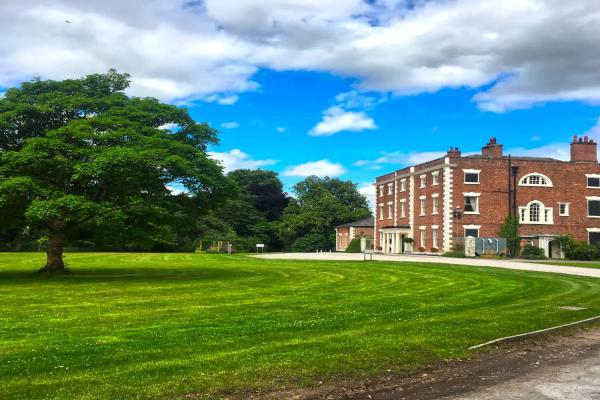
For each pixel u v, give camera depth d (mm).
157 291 19078
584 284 21438
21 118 23938
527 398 6898
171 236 30359
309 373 7707
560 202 55812
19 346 9430
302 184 101938
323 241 86688
